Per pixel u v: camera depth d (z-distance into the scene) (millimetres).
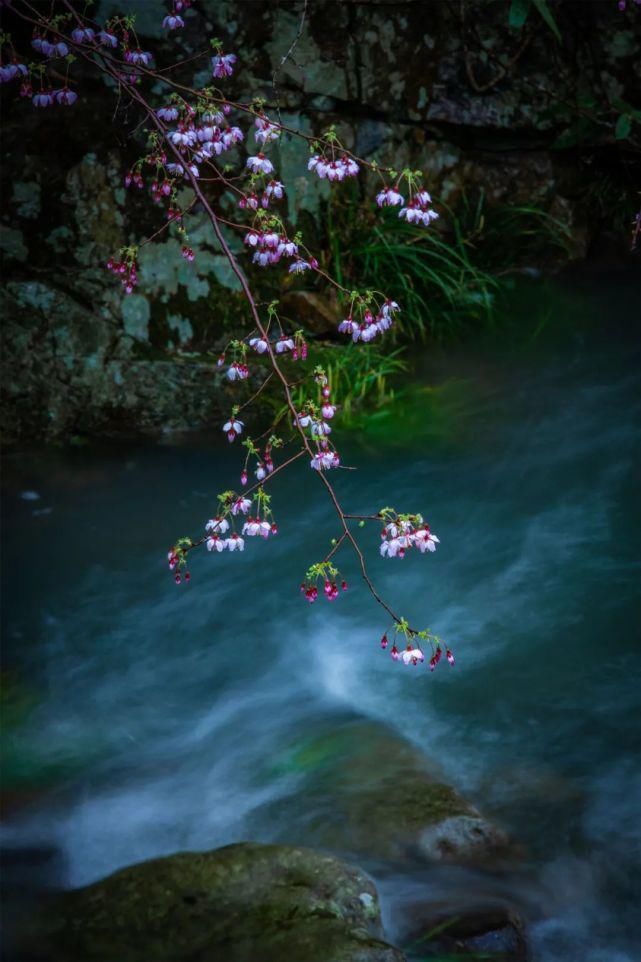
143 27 5805
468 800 3475
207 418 6035
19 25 5621
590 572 4691
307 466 5660
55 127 5750
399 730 3842
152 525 5230
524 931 2977
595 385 6117
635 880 3168
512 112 6805
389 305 3555
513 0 5898
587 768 3619
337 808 3414
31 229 5840
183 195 5969
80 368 5902
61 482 5586
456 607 4559
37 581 4859
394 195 3492
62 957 2846
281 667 4289
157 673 4301
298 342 3555
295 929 2826
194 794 3594
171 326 6043
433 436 5805
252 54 6078
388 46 6398
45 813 3531
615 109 6809
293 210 6324
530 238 7047
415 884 3137
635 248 7234
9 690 4199
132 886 3016
